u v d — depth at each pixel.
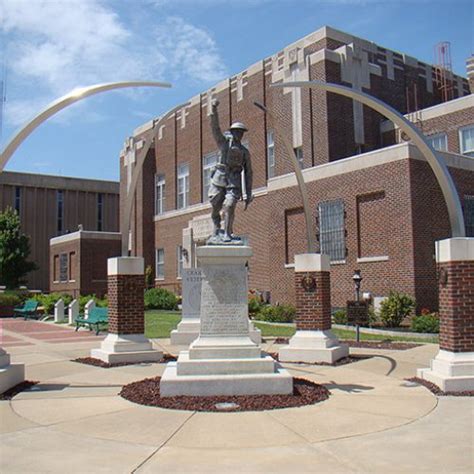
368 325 20.94
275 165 31.16
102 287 45.09
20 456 6.49
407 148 21.78
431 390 10.00
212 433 7.35
